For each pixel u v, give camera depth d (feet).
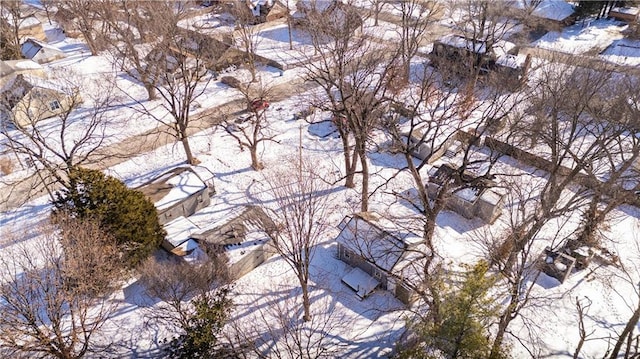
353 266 96.73
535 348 81.00
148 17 171.83
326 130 139.44
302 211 82.58
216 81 168.25
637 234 103.09
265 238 96.48
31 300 77.71
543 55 174.09
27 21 204.03
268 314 87.61
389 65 111.14
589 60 119.14
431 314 66.39
